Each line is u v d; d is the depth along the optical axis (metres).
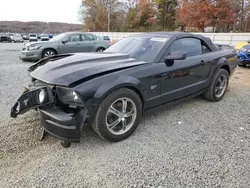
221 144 2.69
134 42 3.68
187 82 3.58
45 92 2.42
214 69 4.09
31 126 3.05
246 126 3.22
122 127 2.77
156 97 3.10
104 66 2.73
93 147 2.59
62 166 2.23
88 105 2.38
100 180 2.03
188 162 2.31
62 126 2.31
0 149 2.49
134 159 2.36
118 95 2.59
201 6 31.19
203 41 4.02
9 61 9.56
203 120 3.43
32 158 2.36
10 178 2.04
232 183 2.01
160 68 3.07
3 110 3.60
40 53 9.18
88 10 49.50
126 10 48.50
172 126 3.19
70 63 2.82
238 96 4.75
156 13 43.19
